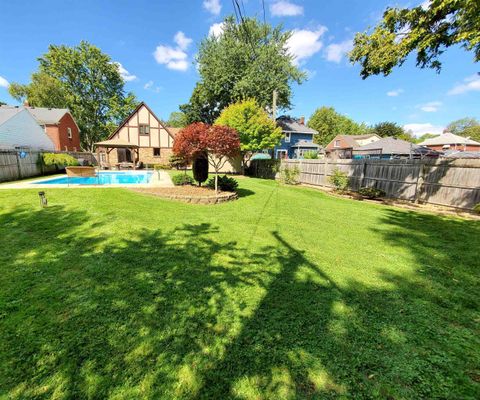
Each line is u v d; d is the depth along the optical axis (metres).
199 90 26.27
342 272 3.23
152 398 1.46
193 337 1.96
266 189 11.46
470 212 7.18
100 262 3.13
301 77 22.95
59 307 2.23
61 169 16.16
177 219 5.32
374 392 1.56
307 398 1.50
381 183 10.06
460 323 2.29
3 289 2.46
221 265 3.27
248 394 1.51
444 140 31.03
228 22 21.72
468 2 4.81
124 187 8.50
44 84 28.14
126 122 21.73
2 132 15.07
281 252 3.84
